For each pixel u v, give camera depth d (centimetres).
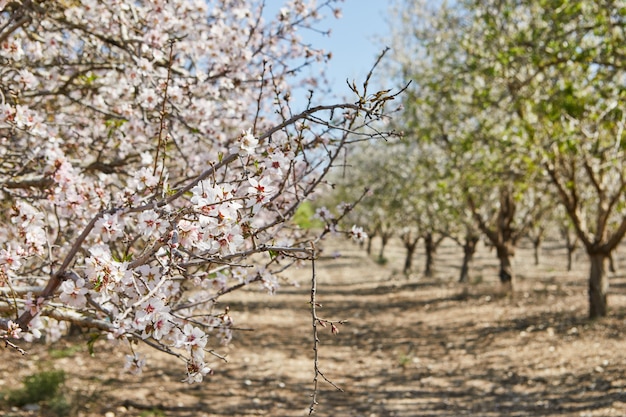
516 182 1433
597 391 1116
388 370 1406
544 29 1054
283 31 585
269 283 376
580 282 2761
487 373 1331
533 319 1864
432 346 1652
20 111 359
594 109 1061
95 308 296
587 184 1886
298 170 460
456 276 3484
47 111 518
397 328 1953
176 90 456
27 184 378
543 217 3114
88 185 356
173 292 343
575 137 1070
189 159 512
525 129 1185
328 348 1656
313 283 287
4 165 483
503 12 1198
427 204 2589
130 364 294
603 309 1733
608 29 1019
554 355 1416
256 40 593
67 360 1246
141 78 481
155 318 263
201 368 279
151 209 284
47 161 360
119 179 520
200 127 516
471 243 3034
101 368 1217
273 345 1636
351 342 1745
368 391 1223
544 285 2669
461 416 1037
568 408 1038
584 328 1636
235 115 564
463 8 1577
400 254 5441
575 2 1034
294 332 1867
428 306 2350
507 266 2416
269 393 1180
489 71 1134
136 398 1051
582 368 1282
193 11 536
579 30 1018
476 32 1431
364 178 2903
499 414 1043
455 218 2364
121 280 261
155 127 486
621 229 1680
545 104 1049
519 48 1058
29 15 431
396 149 2678
